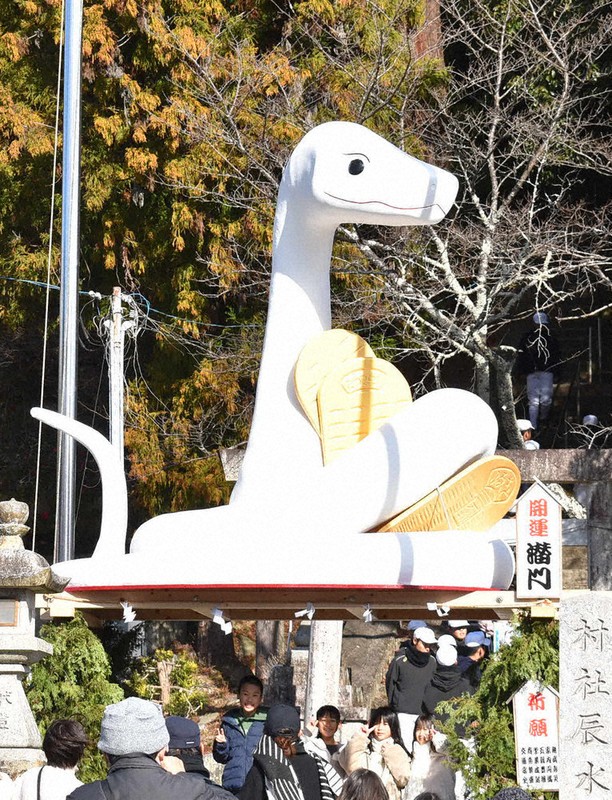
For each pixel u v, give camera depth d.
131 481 25.05
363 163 11.08
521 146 21.98
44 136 22.83
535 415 22.92
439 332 19.06
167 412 22.64
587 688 9.13
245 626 25.44
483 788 9.79
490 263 20.59
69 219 16.95
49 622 10.78
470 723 10.62
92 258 23.44
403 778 10.52
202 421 21.80
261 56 22.62
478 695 10.13
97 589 10.70
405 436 11.02
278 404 11.35
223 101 19.88
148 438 22.38
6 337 27.27
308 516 10.67
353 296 21.09
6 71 23.53
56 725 7.54
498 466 11.21
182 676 18.16
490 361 20.20
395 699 13.51
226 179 21.86
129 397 22.55
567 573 15.16
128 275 22.77
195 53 21.89
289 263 11.56
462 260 21.22
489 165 19.92
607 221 23.45
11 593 9.35
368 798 7.79
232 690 21.73
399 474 10.90
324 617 11.66
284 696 16.81
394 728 11.05
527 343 22.88
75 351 16.75
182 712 17.55
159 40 21.84
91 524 27.36
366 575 10.25
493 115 20.47
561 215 23.34
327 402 11.19
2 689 9.30
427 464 10.96
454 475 11.20
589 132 22.98
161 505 22.70
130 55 22.73
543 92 22.59
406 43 20.42
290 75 21.38
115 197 22.97
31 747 9.29
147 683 16.84
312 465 11.12
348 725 15.78
